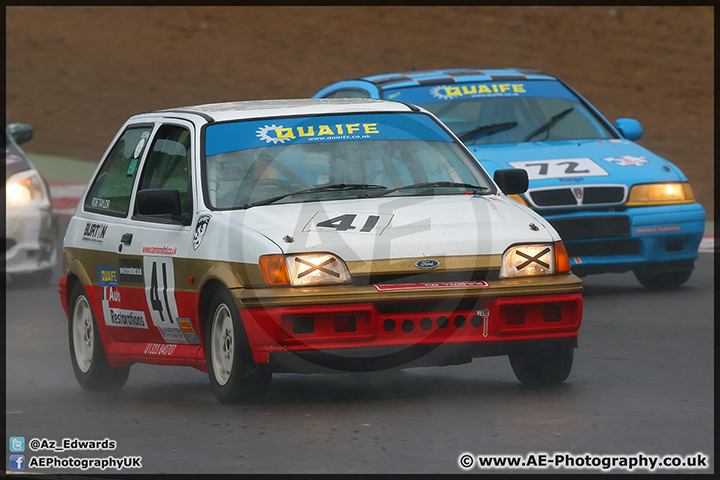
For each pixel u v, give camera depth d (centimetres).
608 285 3988
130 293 2552
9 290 4109
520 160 3738
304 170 2448
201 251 2327
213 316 2300
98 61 10081
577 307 2275
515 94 4062
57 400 2497
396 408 2253
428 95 4006
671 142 7331
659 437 2002
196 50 10144
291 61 9575
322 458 1900
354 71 9131
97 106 8981
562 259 2309
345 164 2477
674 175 3772
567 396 2330
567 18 10181
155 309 2475
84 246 2723
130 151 2733
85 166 7444
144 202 2383
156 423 2198
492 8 10619
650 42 9506
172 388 2589
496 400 2303
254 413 2234
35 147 8019
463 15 10475
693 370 2592
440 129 2639
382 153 2520
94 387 2636
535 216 2389
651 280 3866
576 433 2033
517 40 9669
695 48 9338
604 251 3650
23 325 3438
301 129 2538
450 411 2214
